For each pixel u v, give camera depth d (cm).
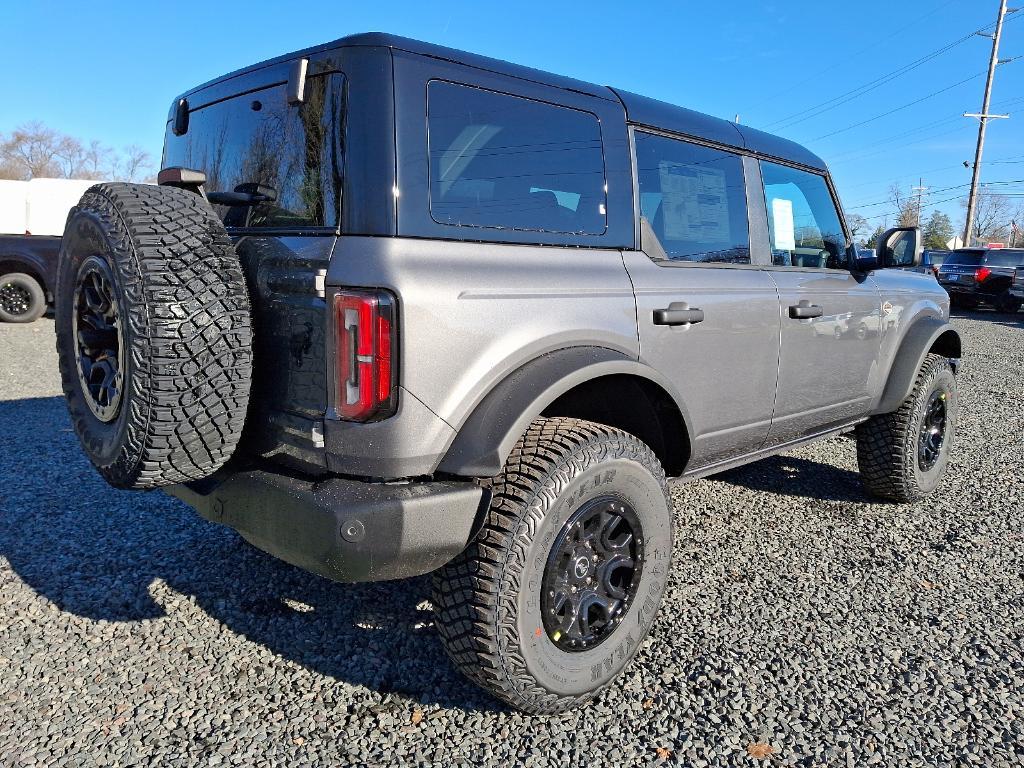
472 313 217
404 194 211
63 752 222
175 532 390
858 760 226
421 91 219
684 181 308
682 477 316
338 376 206
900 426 429
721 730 238
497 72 242
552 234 252
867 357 401
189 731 233
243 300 216
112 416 228
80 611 307
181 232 212
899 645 291
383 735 233
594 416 283
